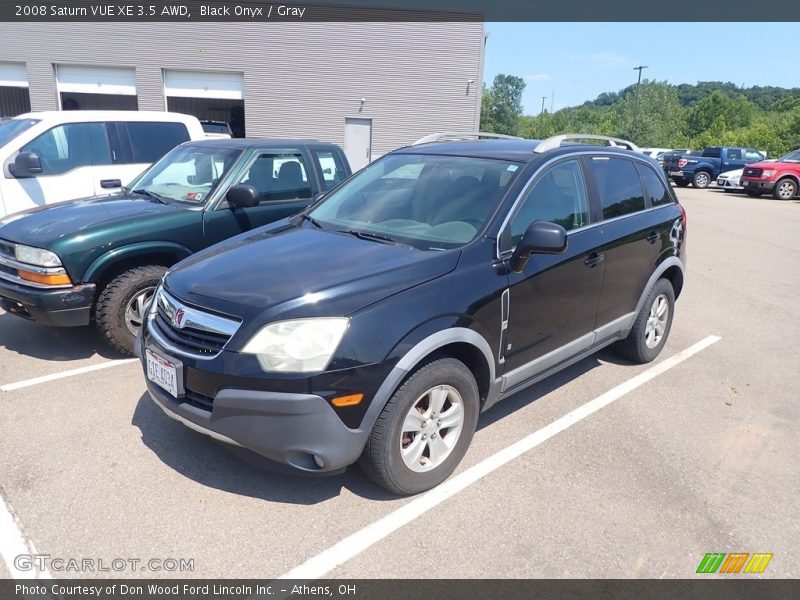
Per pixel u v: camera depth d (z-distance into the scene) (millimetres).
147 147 7727
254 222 5750
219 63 26234
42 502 3127
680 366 5355
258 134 27047
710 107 81875
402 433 3127
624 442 3957
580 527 3088
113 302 4805
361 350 2895
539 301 3756
